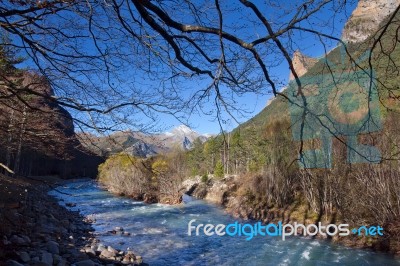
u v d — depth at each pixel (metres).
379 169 15.65
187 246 14.62
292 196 22.94
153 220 21.98
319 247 14.53
